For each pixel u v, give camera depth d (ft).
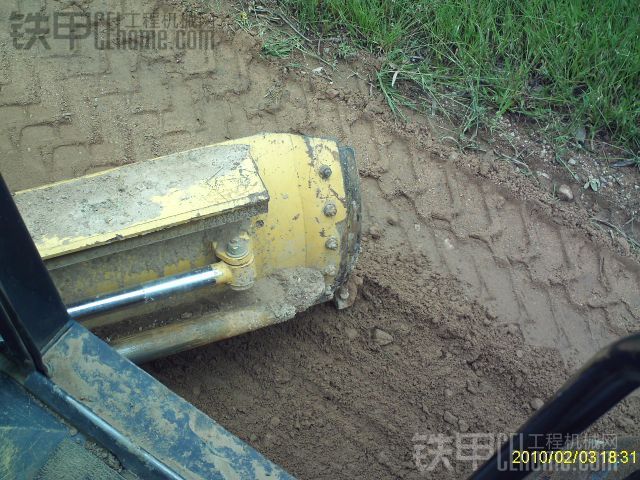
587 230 9.98
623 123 10.78
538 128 10.95
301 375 8.49
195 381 8.27
